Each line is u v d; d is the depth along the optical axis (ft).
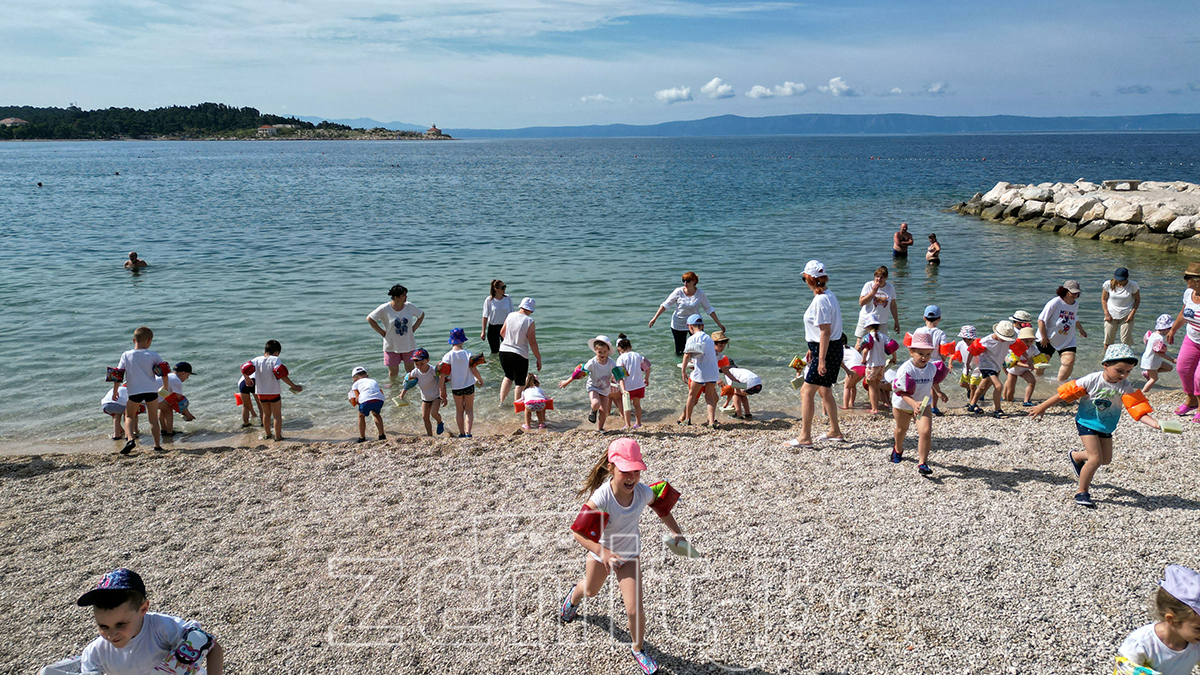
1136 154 380.37
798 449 25.53
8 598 16.80
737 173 245.86
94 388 35.06
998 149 504.43
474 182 203.41
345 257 74.02
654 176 230.89
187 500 22.34
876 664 13.91
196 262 70.79
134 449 27.53
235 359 39.47
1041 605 15.55
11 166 294.25
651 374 37.22
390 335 36.17
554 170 277.44
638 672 13.94
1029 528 18.85
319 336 44.16
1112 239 83.05
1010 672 13.56
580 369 29.01
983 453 24.45
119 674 10.94
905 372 22.82
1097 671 13.48
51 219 107.96
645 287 58.08
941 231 93.40
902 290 56.54
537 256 74.38
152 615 11.24
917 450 25.03
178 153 488.44
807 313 24.91
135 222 104.68
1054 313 30.73
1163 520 19.10
